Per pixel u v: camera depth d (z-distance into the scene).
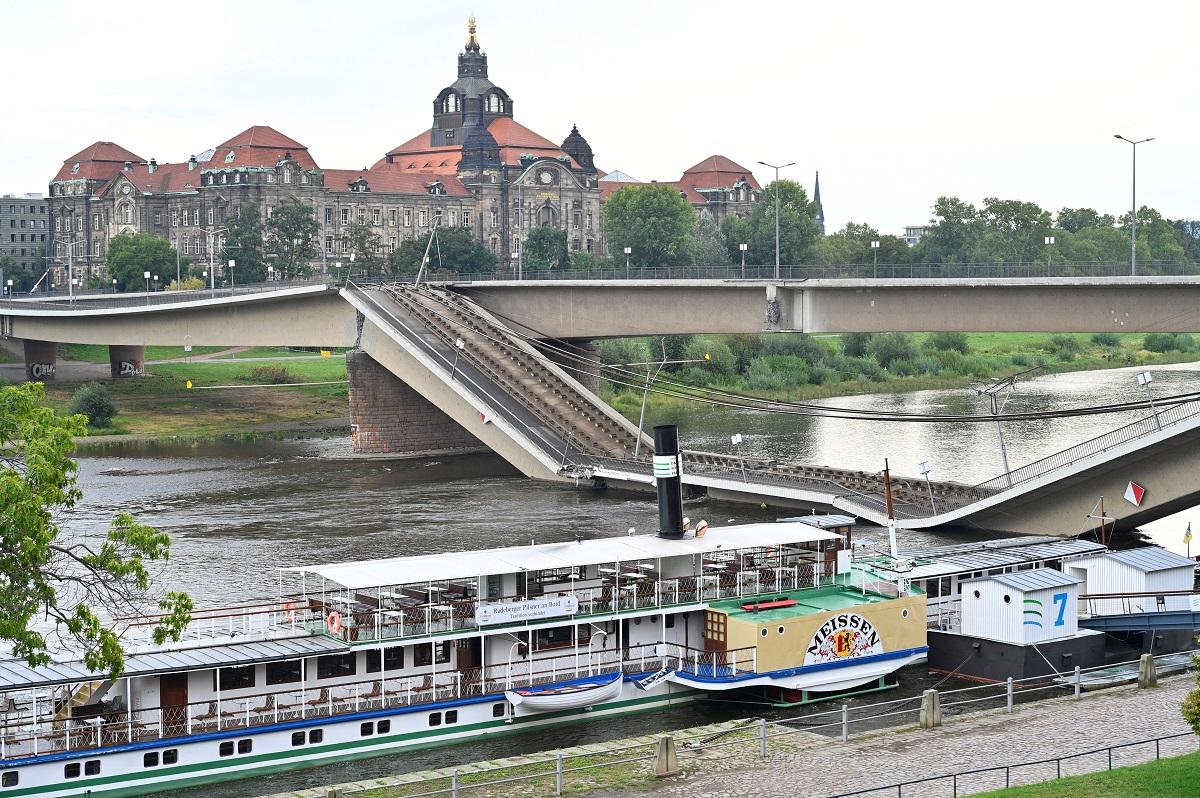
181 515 118.56
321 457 159.50
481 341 153.50
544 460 135.25
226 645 60.78
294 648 60.25
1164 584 75.12
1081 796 48.69
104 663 52.12
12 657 58.84
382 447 161.38
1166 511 97.44
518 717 63.66
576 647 64.88
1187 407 93.56
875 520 106.25
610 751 58.81
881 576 72.31
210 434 181.25
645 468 128.12
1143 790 48.97
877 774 54.69
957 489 109.44
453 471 146.25
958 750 57.44
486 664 64.50
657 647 68.00
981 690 68.12
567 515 116.62
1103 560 75.69
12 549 51.50
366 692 61.91
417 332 153.75
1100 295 119.88
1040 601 69.19
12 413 55.03
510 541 104.50
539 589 66.62
